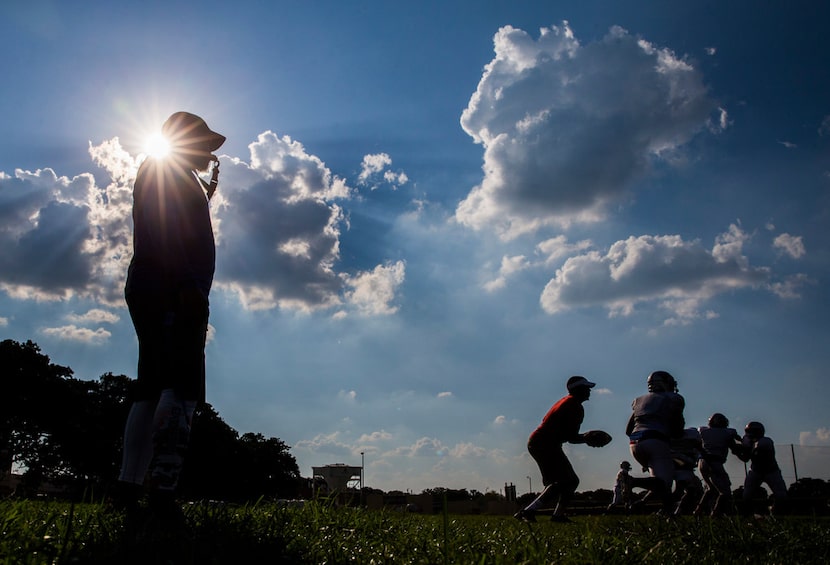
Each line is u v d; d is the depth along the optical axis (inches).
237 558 101.0
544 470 325.4
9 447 2081.7
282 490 2915.8
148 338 133.8
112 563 91.1
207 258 136.9
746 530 206.1
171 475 122.1
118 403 2276.1
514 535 182.4
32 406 2118.6
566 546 153.5
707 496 447.8
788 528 213.5
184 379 127.4
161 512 119.9
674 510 436.5
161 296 133.3
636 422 392.2
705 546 171.2
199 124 142.4
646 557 135.4
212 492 2427.4
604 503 657.0
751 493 468.8
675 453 426.0
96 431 2175.2
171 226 134.5
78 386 2272.4
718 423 440.8
